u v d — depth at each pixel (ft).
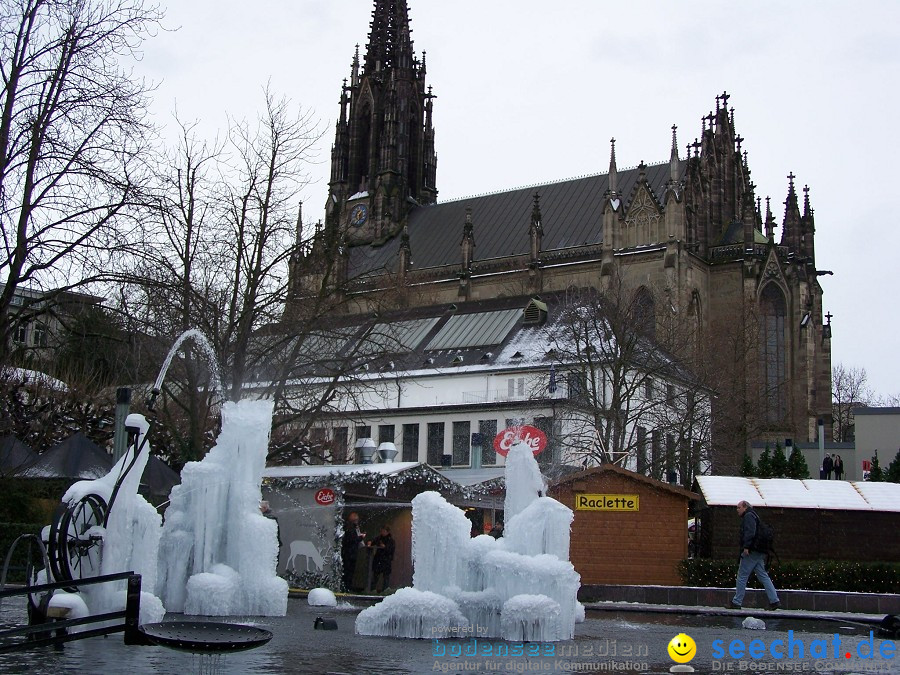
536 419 278.05
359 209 480.64
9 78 116.57
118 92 119.55
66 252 116.78
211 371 144.77
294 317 156.15
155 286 134.10
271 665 53.47
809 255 395.34
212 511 84.79
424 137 510.17
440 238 458.91
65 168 115.24
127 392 102.73
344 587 117.08
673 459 229.86
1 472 134.10
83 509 67.36
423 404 330.54
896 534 121.70
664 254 369.50
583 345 287.28
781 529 123.34
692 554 150.10
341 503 116.57
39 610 60.29
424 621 68.23
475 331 361.10
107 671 49.70
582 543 127.75
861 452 264.72
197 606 81.66
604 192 421.18
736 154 415.64
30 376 184.14
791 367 373.20
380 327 241.96
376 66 500.33
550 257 406.41
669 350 289.53
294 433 178.09
